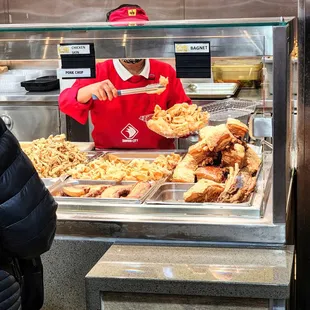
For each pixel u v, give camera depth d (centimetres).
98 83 301
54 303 217
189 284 179
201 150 244
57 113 455
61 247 212
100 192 230
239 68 353
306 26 234
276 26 195
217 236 202
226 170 239
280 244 200
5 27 224
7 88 464
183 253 197
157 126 269
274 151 199
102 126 324
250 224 200
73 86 321
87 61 220
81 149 306
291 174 252
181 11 486
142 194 225
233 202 214
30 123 461
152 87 295
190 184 236
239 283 176
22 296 195
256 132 202
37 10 508
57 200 222
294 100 260
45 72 479
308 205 245
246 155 246
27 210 170
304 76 237
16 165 169
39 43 222
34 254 178
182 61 209
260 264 187
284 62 196
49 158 266
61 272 214
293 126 258
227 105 305
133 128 322
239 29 200
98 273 185
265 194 224
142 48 213
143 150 305
